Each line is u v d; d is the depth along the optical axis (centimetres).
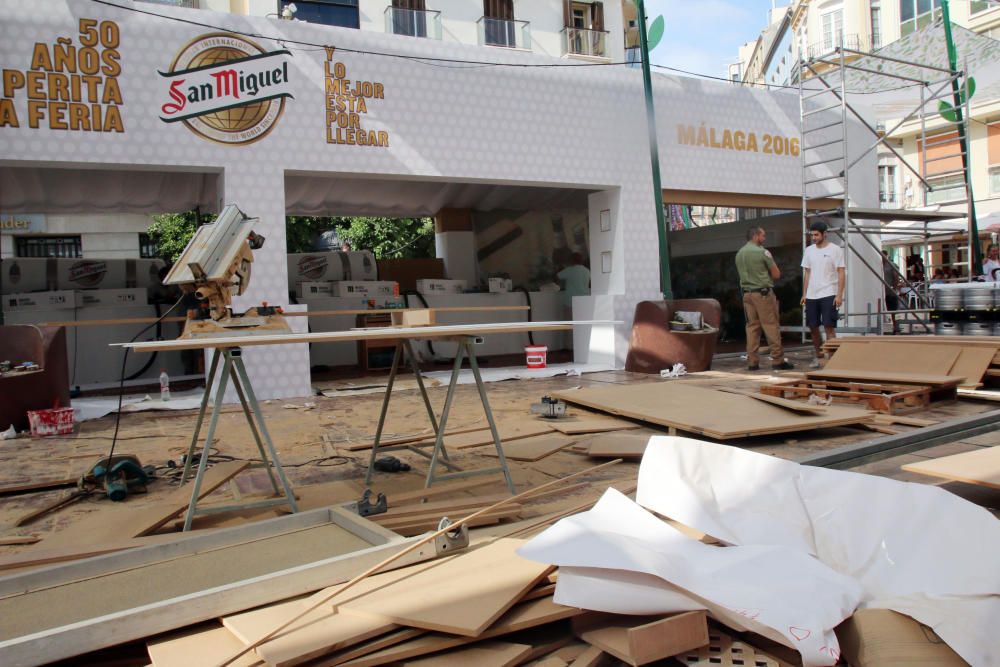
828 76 1363
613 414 564
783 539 225
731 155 1041
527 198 1214
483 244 1307
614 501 238
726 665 175
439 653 174
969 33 1266
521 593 188
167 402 688
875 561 212
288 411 644
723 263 1405
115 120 670
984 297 855
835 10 2455
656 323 874
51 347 585
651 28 1223
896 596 195
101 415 639
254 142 730
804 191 1089
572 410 598
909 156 2152
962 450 422
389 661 169
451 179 845
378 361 996
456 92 832
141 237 2114
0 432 540
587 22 2242
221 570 221
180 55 694
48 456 463
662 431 489
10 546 287
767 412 495
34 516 328
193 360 961
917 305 1267
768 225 1298
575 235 1406
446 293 1117
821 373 630
